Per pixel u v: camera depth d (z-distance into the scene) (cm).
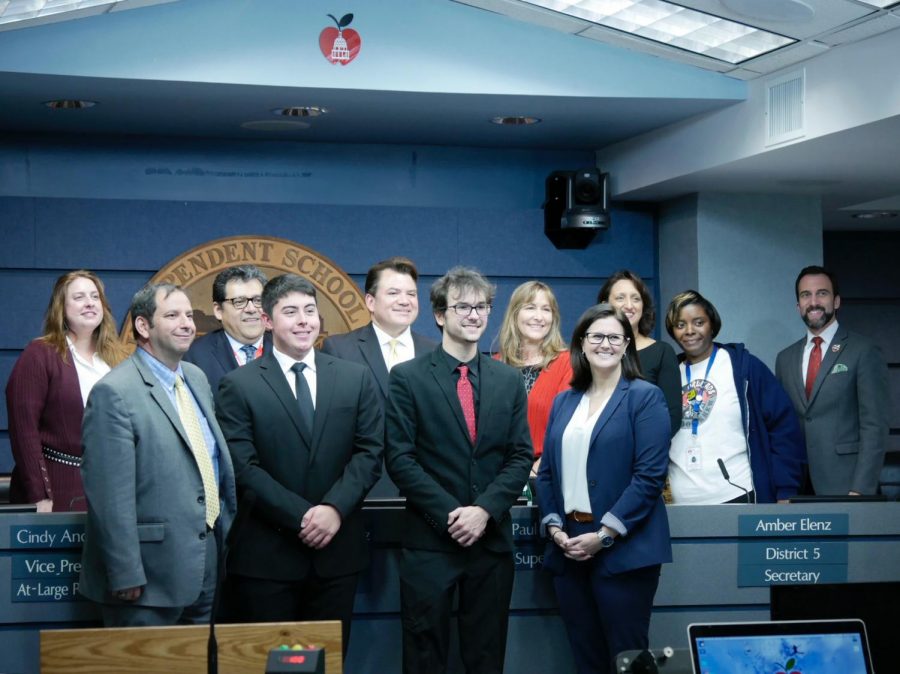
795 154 581
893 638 279
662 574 435
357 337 467
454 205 723
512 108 609
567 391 422
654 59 586
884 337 905
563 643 431
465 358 402
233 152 695
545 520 409
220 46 547
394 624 423
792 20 497
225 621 399
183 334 367
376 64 564
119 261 673
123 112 615
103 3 522
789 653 243
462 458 392
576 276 728
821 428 540
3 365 660
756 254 700
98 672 281
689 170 637
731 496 476
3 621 397
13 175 668
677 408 476
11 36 525
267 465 384
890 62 495
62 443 450
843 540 444
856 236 905
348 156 710
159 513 360
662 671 254
